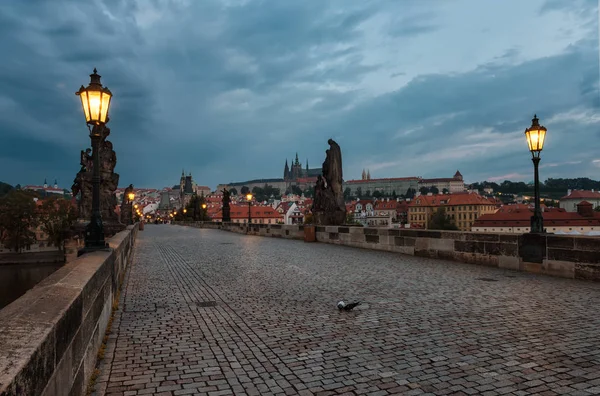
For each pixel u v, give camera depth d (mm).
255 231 43031
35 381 2494
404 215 173875
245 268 15406
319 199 29531
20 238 64750
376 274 13492
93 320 5297
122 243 12938
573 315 7988
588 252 11930
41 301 3625
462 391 4727
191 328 7375
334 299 9672
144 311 8680
